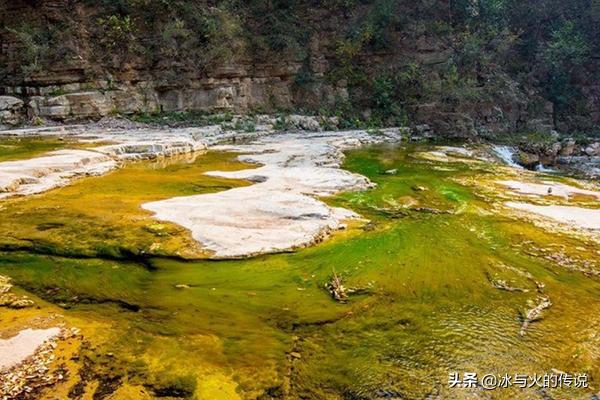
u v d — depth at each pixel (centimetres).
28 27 1966
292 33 2394
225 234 661
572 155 1941
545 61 2427
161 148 1354
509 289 548
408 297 518
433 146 1805
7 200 820
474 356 412
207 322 454
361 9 2536
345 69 2433
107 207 783
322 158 1340
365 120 2339
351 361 399
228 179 1039
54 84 1939
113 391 348
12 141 1441
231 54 2191
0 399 331
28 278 543
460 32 2478
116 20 2036
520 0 2595
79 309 477
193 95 2128
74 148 1274
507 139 2061
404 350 418
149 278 554
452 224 782
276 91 2345
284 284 541
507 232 752
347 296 516
